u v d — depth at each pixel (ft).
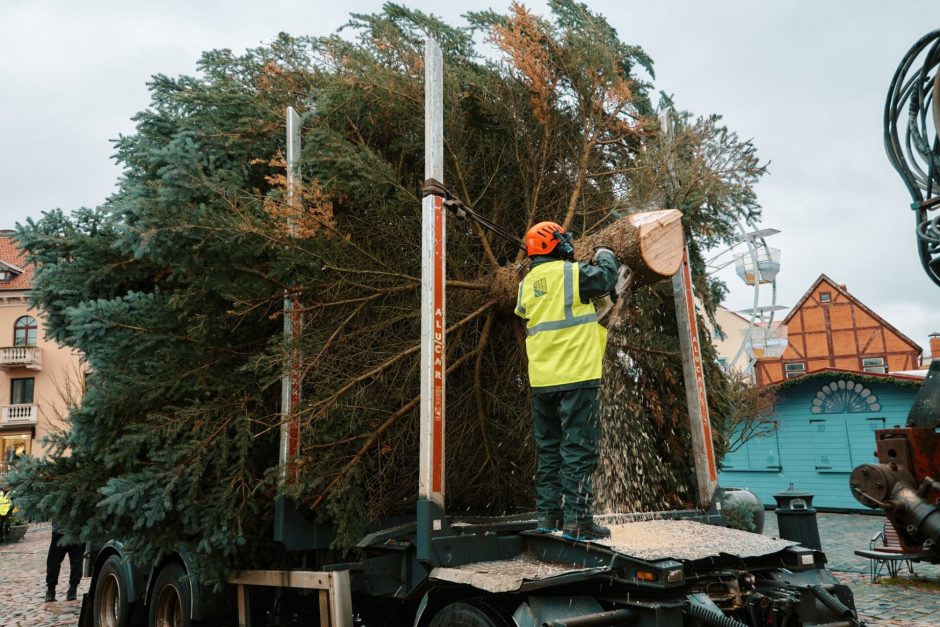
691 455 17.99
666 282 18.22
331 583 14.15
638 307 18.03
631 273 14.33
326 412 14.53
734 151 15.98
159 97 18.95
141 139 17.53
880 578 27.58
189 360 15.20
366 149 15.56
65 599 30.32
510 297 16.49
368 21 17.80
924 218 9.23
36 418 107.65
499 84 17.67
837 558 33.50
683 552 11.14
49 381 109.60
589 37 17.56
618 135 18.33
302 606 16.61
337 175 15.43
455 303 16.96
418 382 16.14
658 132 17.51
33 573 39.42
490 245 18.30
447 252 16.98
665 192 16.34
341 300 15.48
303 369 14.80
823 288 104.94
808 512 20.68
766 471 61.82
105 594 21.59
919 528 7.77
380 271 15.87
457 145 16.87
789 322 106.11
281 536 15.25
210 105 18.07
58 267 16.33
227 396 15.35
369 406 15.14
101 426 15.03
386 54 16.83
